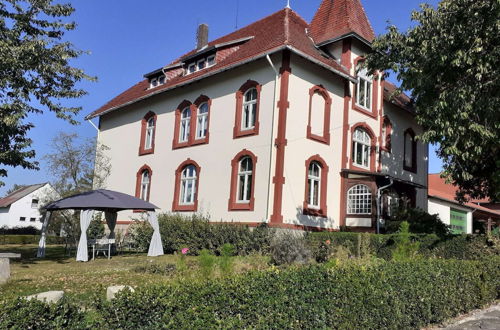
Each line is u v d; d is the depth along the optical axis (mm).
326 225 16844
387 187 18438
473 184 18422
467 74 12375
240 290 4102
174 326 3473
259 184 15875
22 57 12477
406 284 6102
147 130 23125
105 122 26375
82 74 13977
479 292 8078
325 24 19906
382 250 13500
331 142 17641
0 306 2938
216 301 3881
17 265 13906
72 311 3248
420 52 12969
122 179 23781
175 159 20344
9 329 2865
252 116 17078
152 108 22766
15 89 12453
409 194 20234
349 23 18938
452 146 12414
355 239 13727
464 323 6988
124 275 11000
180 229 17203
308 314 4555
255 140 16422
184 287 3922
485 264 8594
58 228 23812
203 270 6453
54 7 13305
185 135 20359
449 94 12422
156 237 16719
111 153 25094
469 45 11984
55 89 13805
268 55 15977
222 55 19625
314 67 17234
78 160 25297
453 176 14750
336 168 17719
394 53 14789
